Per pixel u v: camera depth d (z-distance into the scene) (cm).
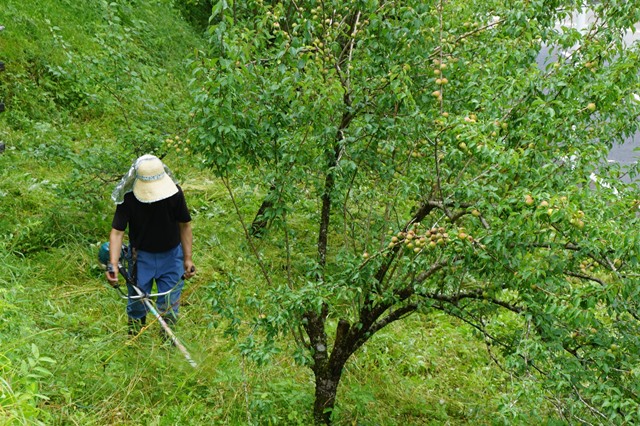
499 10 478
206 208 771
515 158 341
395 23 451
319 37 494
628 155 1080
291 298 405
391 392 527
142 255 521
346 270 420
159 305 534
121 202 505
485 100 404
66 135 872
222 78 392
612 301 317
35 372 417
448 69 440
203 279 626
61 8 1143
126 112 855
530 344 355
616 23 425
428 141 423
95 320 536
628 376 373
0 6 1032
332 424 470
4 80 919
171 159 826
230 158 439
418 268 405
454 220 398
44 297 539
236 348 522
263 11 474
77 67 733
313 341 467
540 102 374
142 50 1156
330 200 476
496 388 565
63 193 668
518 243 343
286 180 449
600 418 372
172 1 1393
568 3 483
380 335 599
